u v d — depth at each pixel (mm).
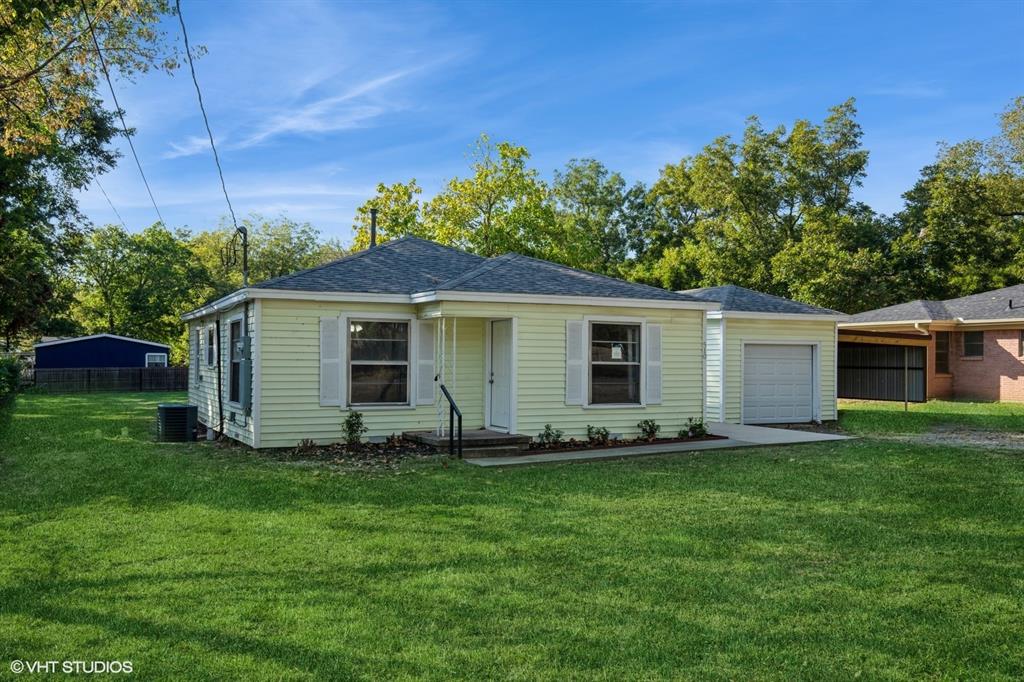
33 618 5176
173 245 54406
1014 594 5766
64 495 9453
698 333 16156
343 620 5145
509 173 36688
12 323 26547
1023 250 35531
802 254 34938
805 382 20203
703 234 44625
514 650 4680
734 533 7598
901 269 37625
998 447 14156
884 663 4539
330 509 8688
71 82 15984
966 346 27250
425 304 14336
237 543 7160
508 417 14398
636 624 5125
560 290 14648
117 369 39469
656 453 13562
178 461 12227
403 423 14602
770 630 5035
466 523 8008
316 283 14164
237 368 15250
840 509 8727
